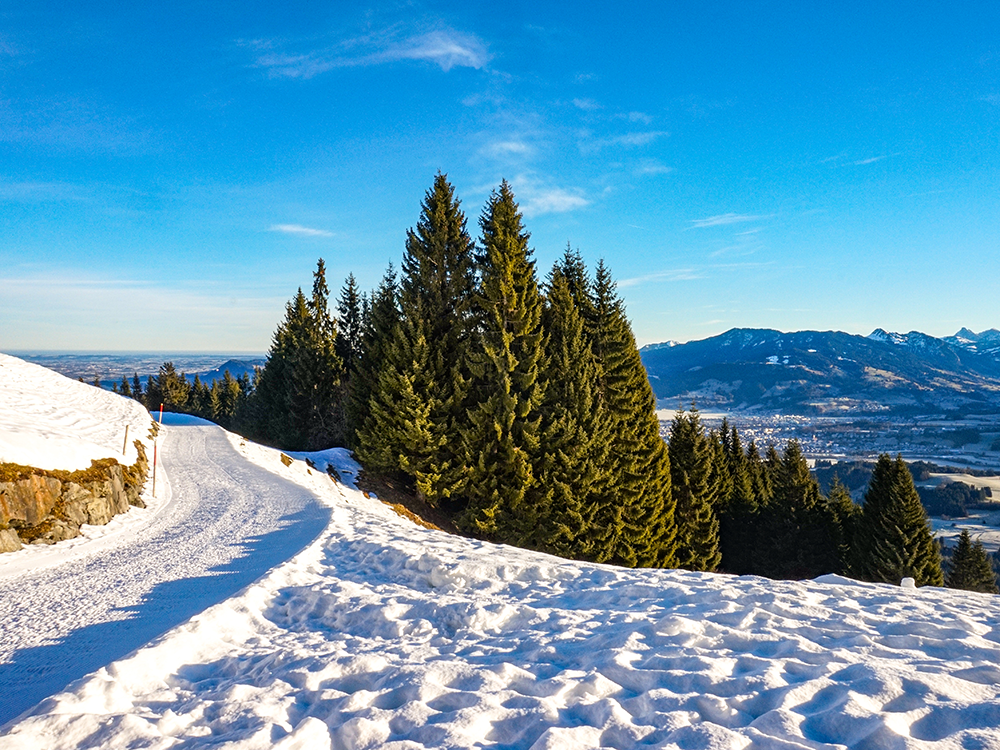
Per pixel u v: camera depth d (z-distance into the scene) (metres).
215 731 4.48
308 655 6.06
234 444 31.11
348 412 34.69
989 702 3.98
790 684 4.58
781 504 44.81
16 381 26.25
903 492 36.16
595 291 34.97
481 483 25.02
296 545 12.21
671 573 10.21
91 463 15.60
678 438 40.41
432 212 31.98
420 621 7.51
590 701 4.59
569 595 8.78
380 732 4.16
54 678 6.18
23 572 10.56
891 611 7.21
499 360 25.75
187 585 9.61
